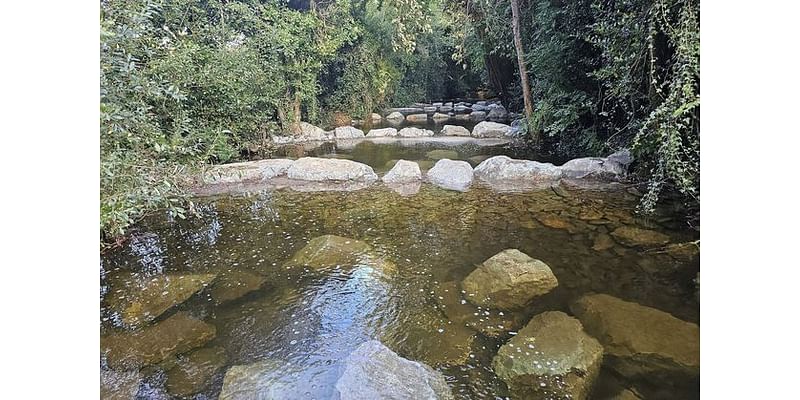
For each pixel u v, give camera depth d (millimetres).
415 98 15477
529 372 1927
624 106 4750
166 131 4391
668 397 1765
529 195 4824
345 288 2793
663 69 3713
